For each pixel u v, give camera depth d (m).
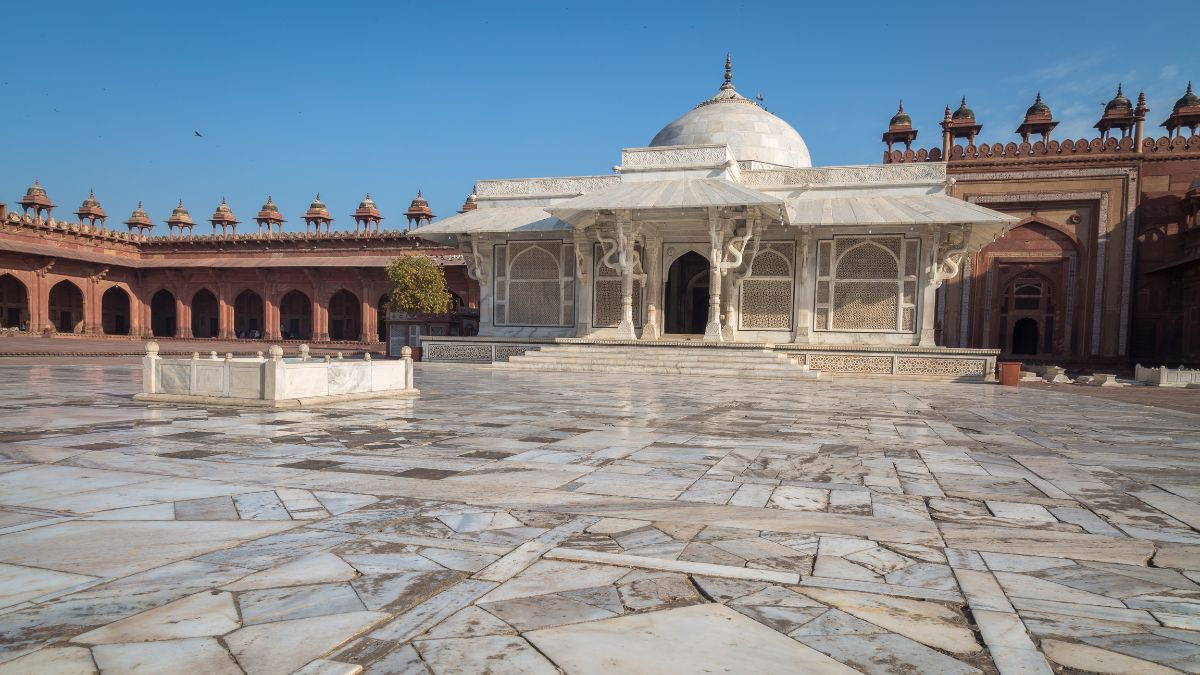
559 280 16.52
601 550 2.21
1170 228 18.02
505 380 10.59
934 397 8.84
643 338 15.59
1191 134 18.80
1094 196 18.30
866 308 14.66
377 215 30.81
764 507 2.81
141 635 1.55
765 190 15.98
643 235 15.14
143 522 2.46
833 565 2.11
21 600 1.74
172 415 5.43
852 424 5.68
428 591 1.84
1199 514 2.80
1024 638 1.60
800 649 1.54
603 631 1.61
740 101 20.55
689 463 3.74
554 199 17.25
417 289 19.02
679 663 1.46
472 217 17.02
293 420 5.28
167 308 32.78
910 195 15.20
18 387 7.83
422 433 4.73
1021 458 4.10
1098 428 5.73
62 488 2.96
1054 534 2.49
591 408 6.56
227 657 1.46
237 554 2.12
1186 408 7.93
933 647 1.56
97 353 17.17
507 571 2.01
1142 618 1.74
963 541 2.39
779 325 15.16
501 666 1.43
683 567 2.05
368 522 2.50
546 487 3.12
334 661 1.45
